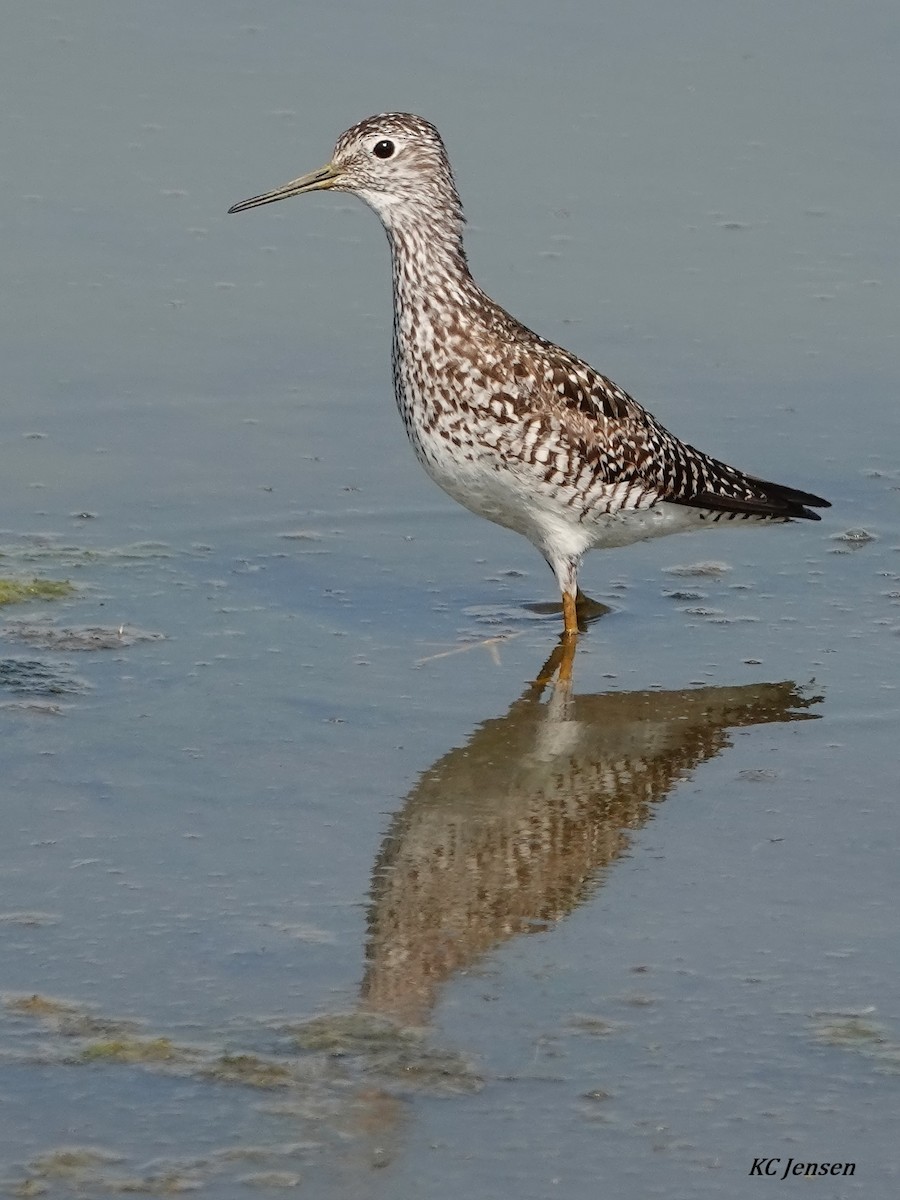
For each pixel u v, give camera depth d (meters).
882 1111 8.19
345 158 13.54
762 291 18.05
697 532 15.13
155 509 14.79
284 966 9.18
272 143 19.91
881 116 20.86
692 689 12.46
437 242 13.26
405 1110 8.16
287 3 22.77
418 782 11.14
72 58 21.72
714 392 16.55
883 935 9.51
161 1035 8.62
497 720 11.98
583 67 21.67
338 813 10.73
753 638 13.23
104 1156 7.84
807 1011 8.88
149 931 9.44
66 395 16.25
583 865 10.24
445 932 9.53
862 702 12.27
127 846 10.26
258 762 11.28
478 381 13.11
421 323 13.23
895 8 22.50
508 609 13.70
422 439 13.52
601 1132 8.04
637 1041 8.64
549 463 13.20
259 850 10.27
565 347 16.98
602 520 13.55
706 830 10.65
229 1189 7.67
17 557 13.95
